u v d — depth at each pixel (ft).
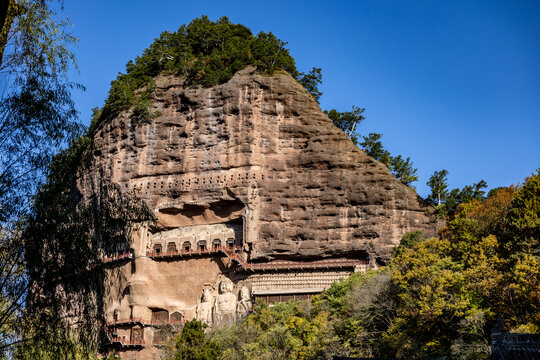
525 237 151.94
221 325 217.36
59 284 78.38
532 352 74.69
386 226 232.73
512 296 130.62
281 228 240.53
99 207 90.27
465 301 133.28
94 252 83.97
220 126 258.98
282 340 168.76
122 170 264.31
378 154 299.17
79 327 78.74
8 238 74.43
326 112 318.86
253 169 248.52
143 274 246.27
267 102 259.60
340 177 242.78
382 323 159.74
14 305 72.90
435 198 275.80
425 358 132.46
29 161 75.97
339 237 234.99
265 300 231.50
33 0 79.77
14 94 76.59
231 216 249.75
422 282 148.15
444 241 168.86
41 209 77.10
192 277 246.47
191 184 253.85
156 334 237.25
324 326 165.48
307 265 233.14
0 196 73.15
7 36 75.46
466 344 125.70
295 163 249.14
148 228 253.24
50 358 74.49
